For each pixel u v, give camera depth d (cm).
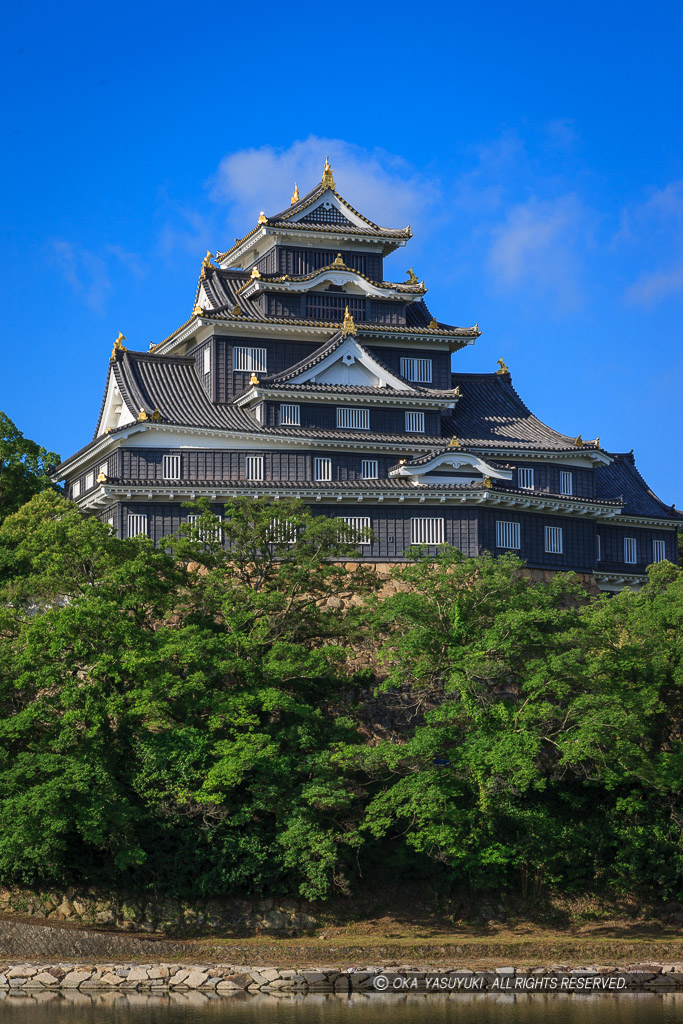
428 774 5322
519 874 5853
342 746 5453
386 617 5631
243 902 5534
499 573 5666
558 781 5994
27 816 4969
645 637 5953
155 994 4722
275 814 5519
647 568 6669
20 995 4681
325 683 5916
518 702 5678
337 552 5888
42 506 6706
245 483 6875
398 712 6334
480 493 6925
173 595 5678
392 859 5759
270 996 4703
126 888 5506
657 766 5697
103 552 5656
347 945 5216
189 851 5450
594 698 5422
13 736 5206
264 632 5559
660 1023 4200
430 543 6975
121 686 5462
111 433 7081
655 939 5466
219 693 5425
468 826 5444
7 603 5822
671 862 5828
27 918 5294
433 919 5688
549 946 5297
